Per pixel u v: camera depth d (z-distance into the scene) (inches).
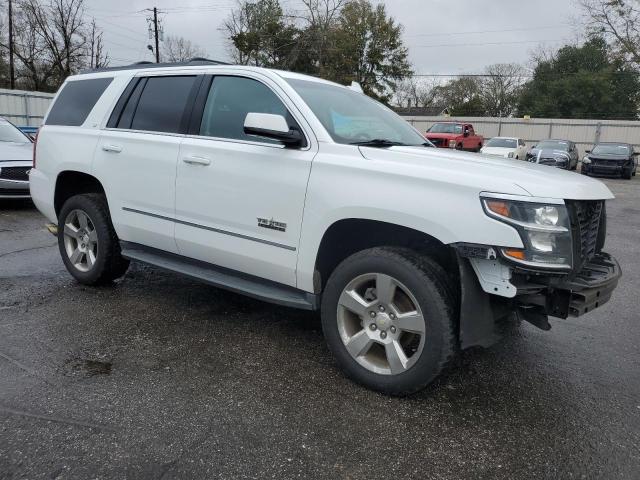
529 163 142.3
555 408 121.9
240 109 147.8
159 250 169.6
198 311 175.2
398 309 120.3
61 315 166.4
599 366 146.6
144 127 168.2
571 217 111.2
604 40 1549.0
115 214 174.7
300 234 130.0
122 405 114.5
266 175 135.0
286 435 106.0
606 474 98.0
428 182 112.3
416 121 1531.7
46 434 102.7
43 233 288.2
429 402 122.0
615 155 903.1
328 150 129.0
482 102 2586.1
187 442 102.2
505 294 106.9
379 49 1769.2
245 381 128.0
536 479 96.1
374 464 98.3
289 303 135.6
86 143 181.5
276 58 1649.9
